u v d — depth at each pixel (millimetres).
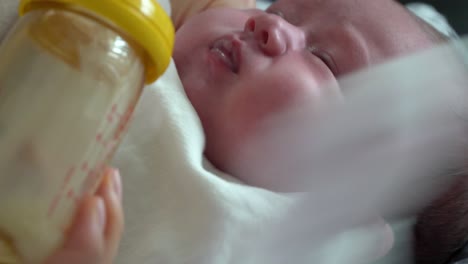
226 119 712
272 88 698
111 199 475
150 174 651
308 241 723
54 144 413
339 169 716
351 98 718
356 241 765
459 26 1473
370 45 760
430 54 785
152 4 441
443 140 763
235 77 717
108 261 474
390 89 730
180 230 632
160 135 661
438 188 794
